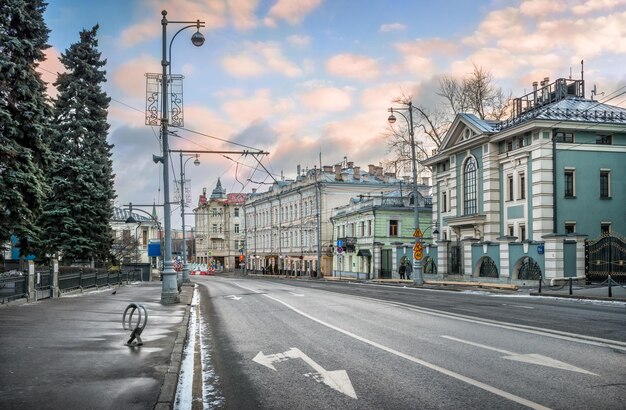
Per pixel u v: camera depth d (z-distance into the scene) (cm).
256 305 2123
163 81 2159
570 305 1955
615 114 3603
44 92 2152
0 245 2214
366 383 762
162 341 1090
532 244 3183
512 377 767
